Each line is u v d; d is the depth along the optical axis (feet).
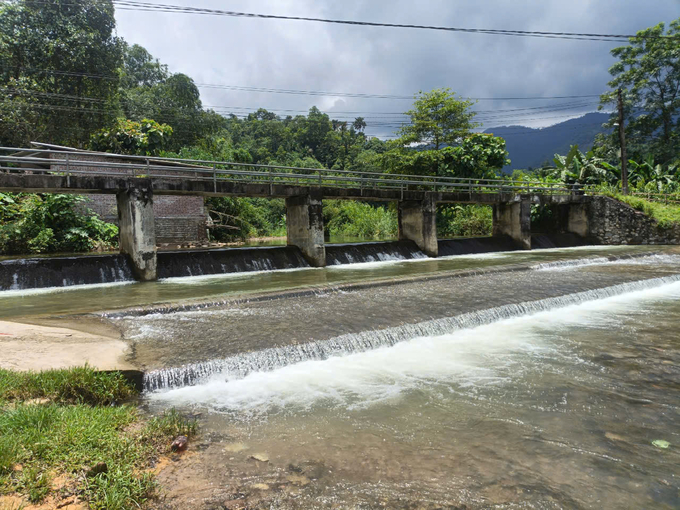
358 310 30.58
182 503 10.89
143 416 15.70
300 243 64.90
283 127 299.79
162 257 53.72
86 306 35.47
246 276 53.83
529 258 70.13
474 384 19.95
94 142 96.48
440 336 27.45
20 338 21.84
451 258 73.77
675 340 26.89
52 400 15.12
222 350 21.49
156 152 103.14
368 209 149.79
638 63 136.98
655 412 17.16
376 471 12.78
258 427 15.51
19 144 93.91
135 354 20.79
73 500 10.21
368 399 18.17
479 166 107.86
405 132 115.44
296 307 31.65
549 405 17.74
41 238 66.44
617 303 37.65
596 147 141.90
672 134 134.51
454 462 13.39
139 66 179.22
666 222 86.69
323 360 22.77
